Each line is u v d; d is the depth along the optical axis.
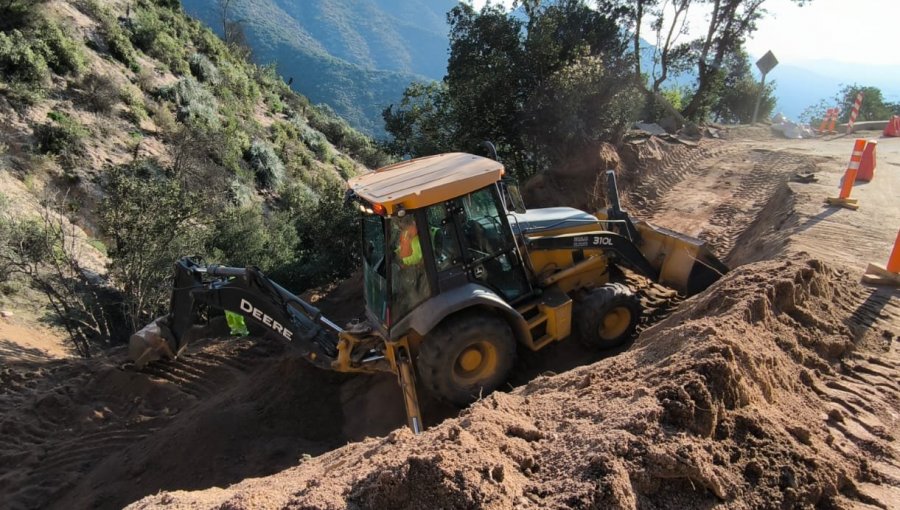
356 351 6.00
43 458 6.82
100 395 8.05
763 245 8.26
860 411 3.61
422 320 5.22
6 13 26.91
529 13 15.09
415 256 5.30
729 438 2.92
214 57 44.78
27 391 8.52
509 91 13.02
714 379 3.09
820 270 5.31
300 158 39.28
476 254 5.64
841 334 4.52
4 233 13.74
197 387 8.23
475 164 5.72
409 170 5.88
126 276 12.87
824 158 13.23
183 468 5.96
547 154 13.29
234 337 10.15
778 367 3.76
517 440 3.02
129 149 26.05
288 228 19.47
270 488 3.28
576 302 6.55
